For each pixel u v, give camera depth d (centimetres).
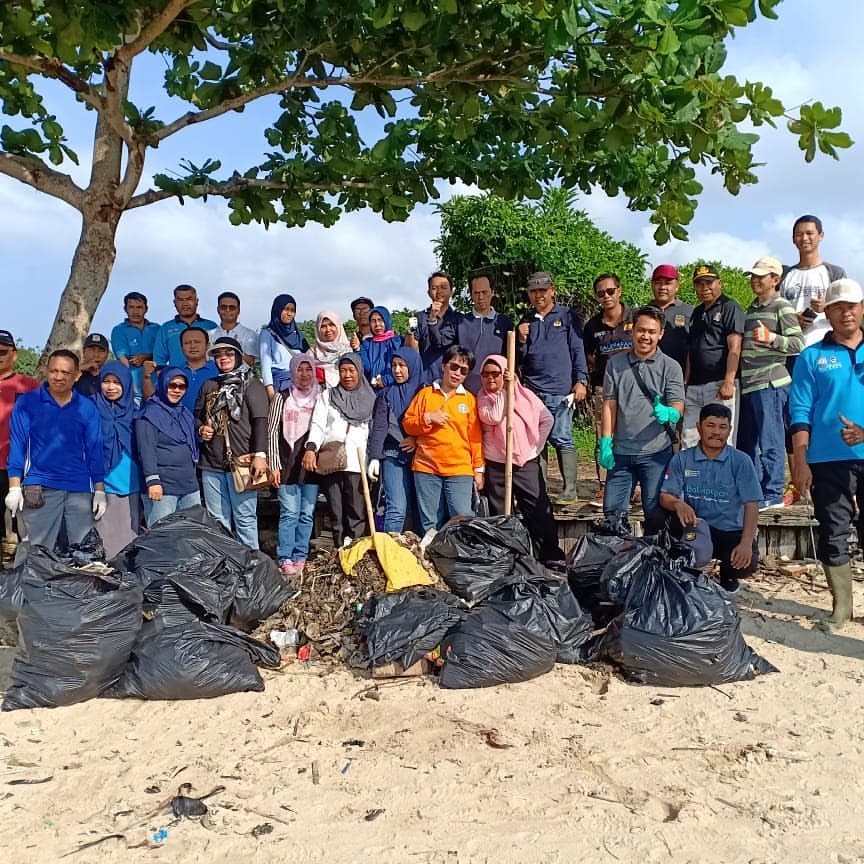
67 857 304
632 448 620
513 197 758
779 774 369
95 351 677
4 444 636
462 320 705
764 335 669
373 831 322
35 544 544
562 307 720
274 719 429
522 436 648
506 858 304
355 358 644
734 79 463
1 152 699
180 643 459
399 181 765
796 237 703
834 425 544
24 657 451
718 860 303
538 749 393
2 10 572
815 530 714
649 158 670
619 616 496
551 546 666
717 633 469
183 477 614
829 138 474
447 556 559
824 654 519
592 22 479
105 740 405
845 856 305
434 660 493
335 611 543
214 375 674
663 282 706
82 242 724
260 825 326
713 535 585
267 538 744
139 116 687
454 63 577
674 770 372
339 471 645
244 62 619
